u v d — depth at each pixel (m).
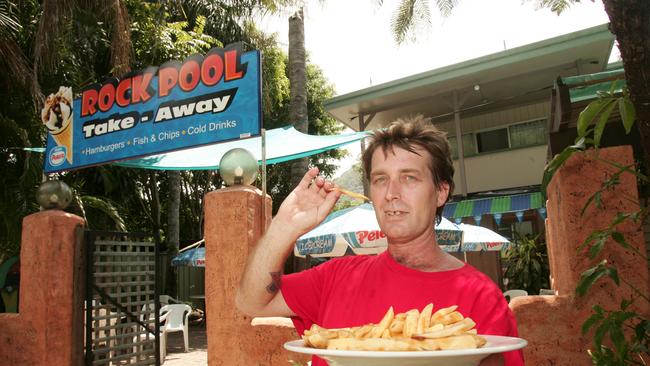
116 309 5.38
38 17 9.48
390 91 13.84
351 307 1.45
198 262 13.08
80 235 4.96
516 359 1.15
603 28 11.57
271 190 21.50
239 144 6.71
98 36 10.76
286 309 1.59
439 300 1.32
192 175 20.38
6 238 8.40
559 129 5.80
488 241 8.12
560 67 12.87
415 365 0.92
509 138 15.02
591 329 3.12
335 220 6.51
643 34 2.12
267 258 1.51
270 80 16.27
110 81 5.55
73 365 4.78
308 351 1.01
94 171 12.38
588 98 4.80
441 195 1.53
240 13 12.45
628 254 3.08
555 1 6.82
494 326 1.24
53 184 5.01
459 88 13.84
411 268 1.42
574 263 3.18
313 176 1.54
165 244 19.53
